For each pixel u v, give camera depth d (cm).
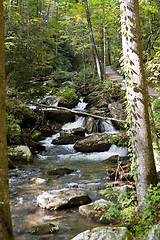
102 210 439
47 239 364
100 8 2053
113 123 1322
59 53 2484
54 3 2764
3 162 196
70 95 1466
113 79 1975
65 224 414
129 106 416
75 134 1255
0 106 195
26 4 2241
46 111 1392
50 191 591
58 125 1401
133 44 404
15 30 1225
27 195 567
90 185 644
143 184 403
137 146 411
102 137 1116
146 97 411
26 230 393
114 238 279
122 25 418
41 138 1239
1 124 196
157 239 269
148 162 403
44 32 1723
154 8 1174
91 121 1353
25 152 951
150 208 365
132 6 402
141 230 338
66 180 699
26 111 1248
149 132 408
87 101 1747
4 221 190
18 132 1045
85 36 2098
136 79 404
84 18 2027
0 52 196
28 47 1234
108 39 2827
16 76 1172
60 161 976
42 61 1303
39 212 468
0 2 197
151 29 1456
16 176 736
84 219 432
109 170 770
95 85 1961
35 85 1251
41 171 809
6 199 196
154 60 635
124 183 627
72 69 2888
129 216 388
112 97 1577
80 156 1061
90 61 2784
